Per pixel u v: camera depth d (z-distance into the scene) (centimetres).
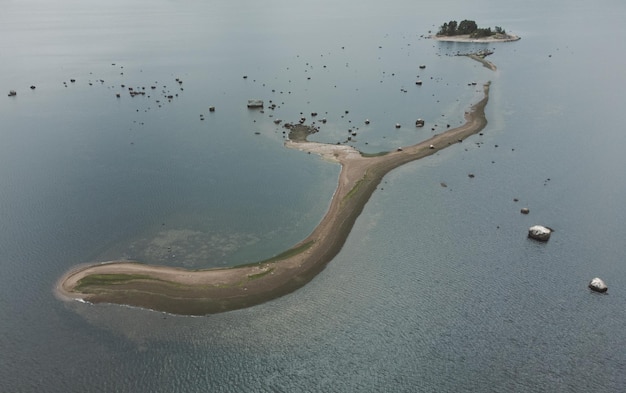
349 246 7106
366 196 8438
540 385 4838
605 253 6800
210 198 8419
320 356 5203
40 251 6969
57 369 5053
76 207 8150
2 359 5178
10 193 8612
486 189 8625
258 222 7719
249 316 5762
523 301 5953
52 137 11112
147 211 8025
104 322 5656
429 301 5984
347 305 5938
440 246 7069
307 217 7856
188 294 6094
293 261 6738
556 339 5378
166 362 5134
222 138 10944
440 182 8912
